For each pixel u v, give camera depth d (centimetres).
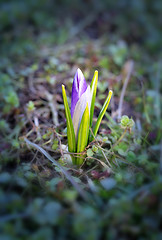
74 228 13
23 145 19
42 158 19
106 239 14
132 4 42
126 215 14
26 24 38
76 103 15
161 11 42
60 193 15
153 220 14
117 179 16
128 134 20
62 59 30
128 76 25
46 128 21
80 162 17
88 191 16
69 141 17
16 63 30
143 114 23
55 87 24
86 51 31
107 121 21
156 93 25
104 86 24
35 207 14
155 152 20
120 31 37
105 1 43
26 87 25
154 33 37
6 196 15
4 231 13
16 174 17
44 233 13
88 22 39
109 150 19
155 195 15
